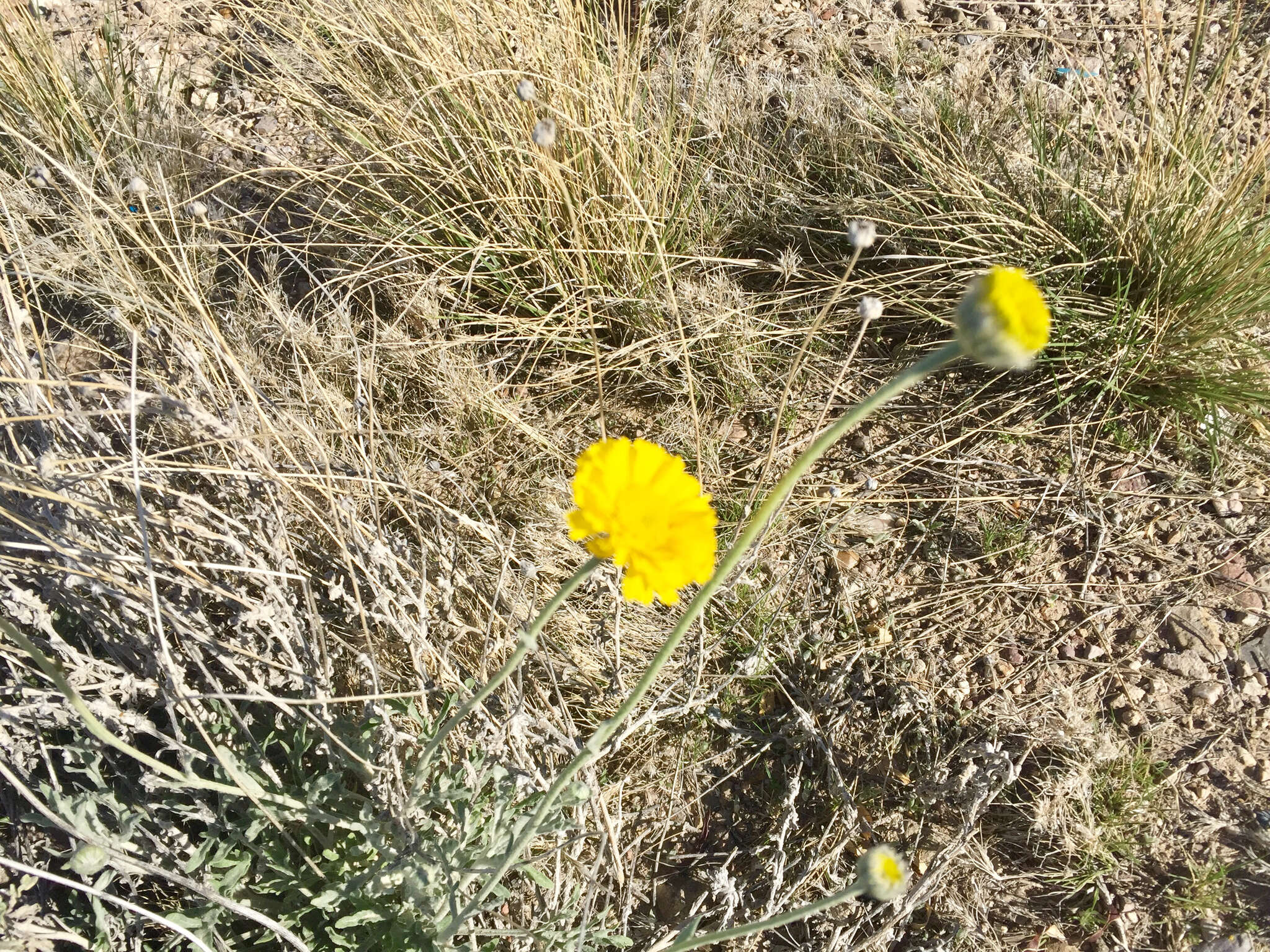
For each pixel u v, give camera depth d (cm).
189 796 42
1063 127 74
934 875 45
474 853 39
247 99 86
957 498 62
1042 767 51
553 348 69
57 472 37
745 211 75
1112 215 67
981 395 67
